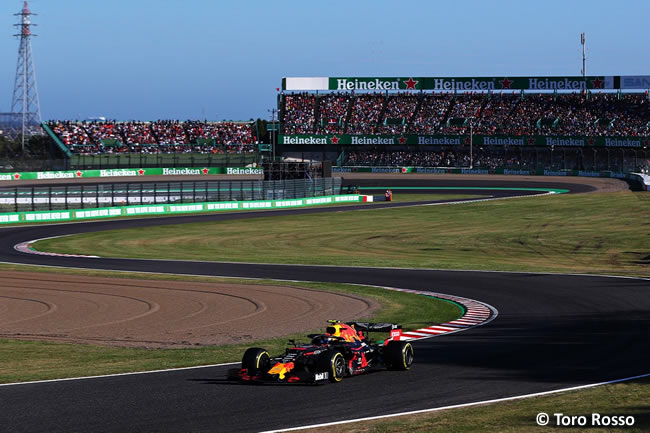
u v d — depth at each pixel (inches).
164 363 1003.9
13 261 2506.2
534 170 6594.5
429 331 1256.2
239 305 1603.1
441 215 4141.2
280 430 661.9
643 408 729.0
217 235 3373.5
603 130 6535.4
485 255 2664.9
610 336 1160.2
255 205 4662.9
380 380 864.9
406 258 2566.4
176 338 1267.2
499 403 754.2
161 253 2748.5
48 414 725.3
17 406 757.9
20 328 1393.9
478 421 687.7
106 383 864.3
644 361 963.3
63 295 1775.3
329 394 796.0
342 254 2723.9
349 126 7042.3
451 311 1485.0
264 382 844.0
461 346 1101.1
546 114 6919.3
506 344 1111.6
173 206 4384.8
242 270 2218.3
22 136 6624.0
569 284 1800.0
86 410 738.2
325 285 1878.7
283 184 4886.8
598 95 7130.9
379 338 1180.5
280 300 1657.2
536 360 981.8
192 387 837.8
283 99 7347.4
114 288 1873.8
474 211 4279.0
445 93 7347.4
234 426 677.9
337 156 7086.6
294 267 2278.5
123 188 5002.5
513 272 2075.5
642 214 3789.4
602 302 1525.6
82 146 6584.6
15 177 5974.4
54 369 973.8
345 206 4798.2
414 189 5807.1
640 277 1899.6
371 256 2645.2
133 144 6815.9
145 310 1565.0
